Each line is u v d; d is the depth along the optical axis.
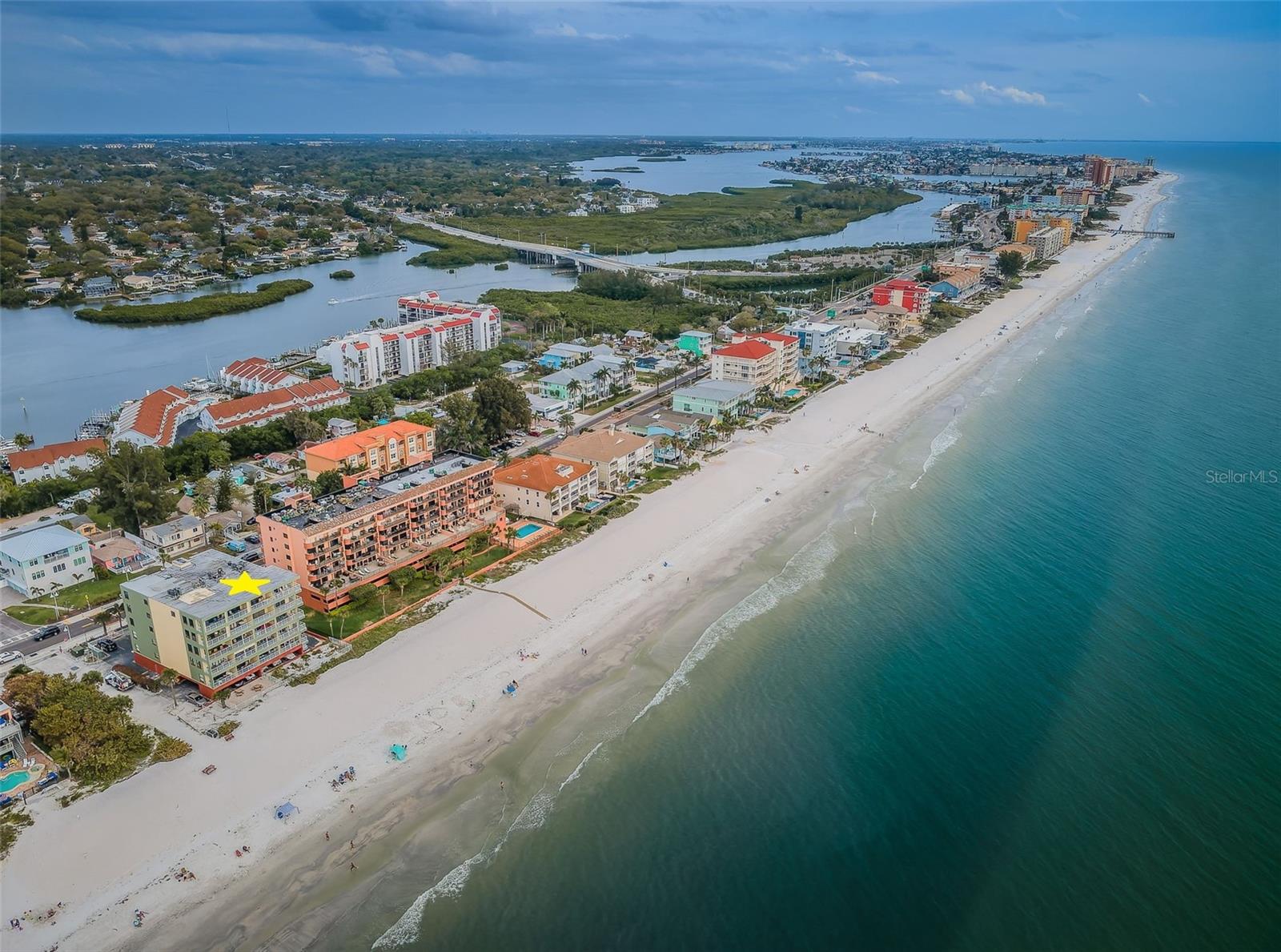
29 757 110.44
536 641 138.00
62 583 153.25
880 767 108.88
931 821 99.94
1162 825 97.56
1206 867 91.81
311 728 116.56
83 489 194.12
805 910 89.69
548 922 89.19
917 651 133.38
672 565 163.00
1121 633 134.75
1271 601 143.25
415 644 136.25
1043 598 146.50
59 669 129.50
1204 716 115.12
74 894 91.38
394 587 152.50
